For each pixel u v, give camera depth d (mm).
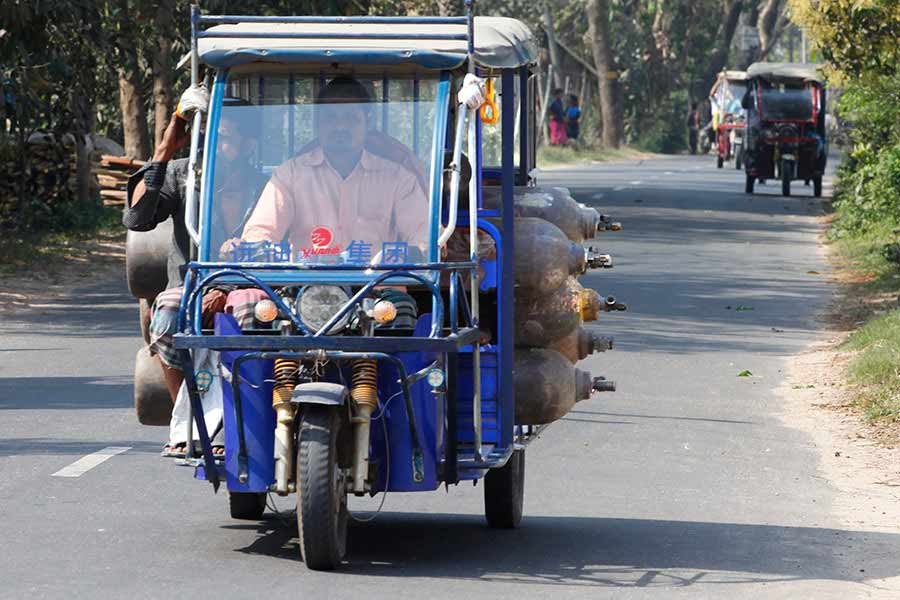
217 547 19453
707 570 19000
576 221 20625
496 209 20219
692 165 150625
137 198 19203
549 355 19766
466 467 18266
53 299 50469
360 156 18359
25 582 17438
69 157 71562
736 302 50844
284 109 18594
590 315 19938
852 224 71750
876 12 62219
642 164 153250
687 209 88438
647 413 32000
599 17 177500
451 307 17516
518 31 19328
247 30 18844
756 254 65750
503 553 19688
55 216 68500
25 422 29047
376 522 21625
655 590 17828
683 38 198500
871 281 55312
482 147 20656
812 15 63562
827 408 32875
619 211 86250
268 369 17656
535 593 17484
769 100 100250
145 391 19172
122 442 27125
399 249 18000
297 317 17359
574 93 192250
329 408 17453
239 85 18719
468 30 18344
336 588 17328
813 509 23359
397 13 84562
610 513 22688
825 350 41281
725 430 30281
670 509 23078
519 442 19703
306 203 18234
